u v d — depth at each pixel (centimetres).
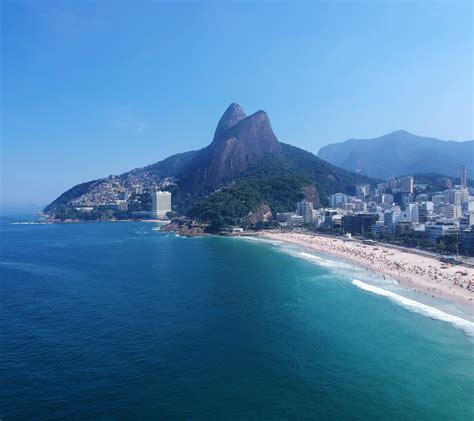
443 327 9325
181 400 6238
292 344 8388
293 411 5972
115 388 6562
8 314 10325
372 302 11431
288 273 15675
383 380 6888
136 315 10231
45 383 6694
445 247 19862
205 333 8981
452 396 6400
